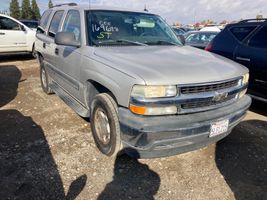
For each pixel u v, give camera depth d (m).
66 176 2.82
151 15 4.42
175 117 2.57
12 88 6.16
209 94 2.69
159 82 2.46
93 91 3.48
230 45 5.18
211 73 2.77
